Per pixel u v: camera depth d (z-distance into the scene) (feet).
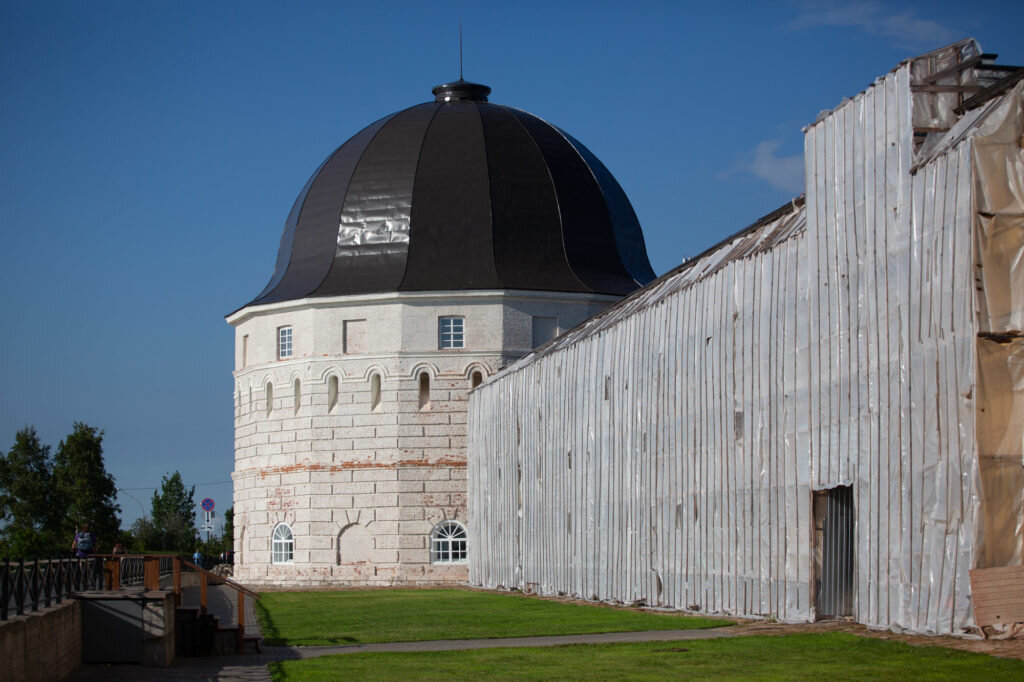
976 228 74.84
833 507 91.81
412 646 90.84
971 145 75.36
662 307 119.65
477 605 136.98
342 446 204.03
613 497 130.11
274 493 209.97
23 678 65.46
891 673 63.16
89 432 320.91
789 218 101.91
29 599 71.10
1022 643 69.77
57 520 312.29
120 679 75.61
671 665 71.36
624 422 127.85
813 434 91.45
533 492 158.40
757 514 99.35
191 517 400.47
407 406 201.67
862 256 86.17
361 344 204.85
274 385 212.02
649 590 120.16
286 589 199.82
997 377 74.43
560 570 146.82
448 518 199.72
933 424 77.61
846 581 91.25
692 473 111.34
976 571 73.15
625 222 221.46
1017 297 75.00
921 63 82.79
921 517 78.38
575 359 143.84
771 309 98.58
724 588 104.53
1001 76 83.76
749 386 101.55
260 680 73.92
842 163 89.20
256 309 214.28
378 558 200.75
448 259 206.28
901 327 81.25
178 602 97.81
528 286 202.59
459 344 202.90
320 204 216.33
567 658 77.25
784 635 83.05
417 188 210.59
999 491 74.13
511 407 169.68
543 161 215.10
